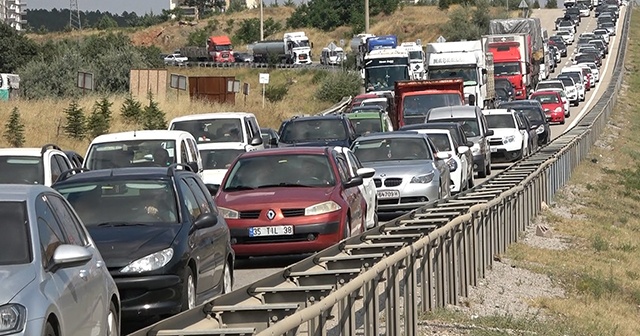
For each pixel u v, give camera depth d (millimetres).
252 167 42906
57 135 98625
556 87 167375
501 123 97188
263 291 20953
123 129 107750
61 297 18594
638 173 99188
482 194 45719
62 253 19016
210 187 42531
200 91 143625
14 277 17969
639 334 36938
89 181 30750
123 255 27281
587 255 52781
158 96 129625
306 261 24875
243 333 16578
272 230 39875
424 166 56344
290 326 16828
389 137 59156
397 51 130500
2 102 111812
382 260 23766
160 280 27188
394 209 55406
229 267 33625
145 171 31234
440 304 31484
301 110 159000
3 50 196125
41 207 20141
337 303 20641
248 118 63281
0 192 19969
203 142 60812
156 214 29641
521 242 51969
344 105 148500
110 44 188000
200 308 18188
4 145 92625
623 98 191500
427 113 89438
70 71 155375
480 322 31094
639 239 62406
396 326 25172
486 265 40875
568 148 85375
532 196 59656
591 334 33969
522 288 40219
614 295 43875
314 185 42125
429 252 30109
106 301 21609
